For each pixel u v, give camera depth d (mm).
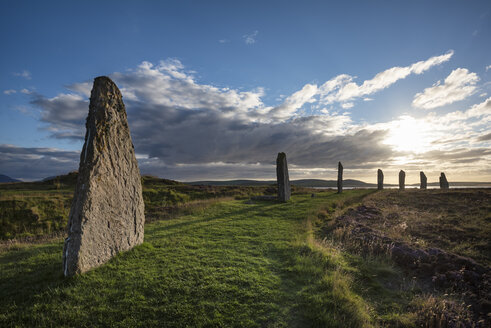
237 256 8812
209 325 5031
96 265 7641
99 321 5117
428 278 7992
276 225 14234
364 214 18234
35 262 8484
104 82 8938
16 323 5066
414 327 5566
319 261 8492
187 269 7449
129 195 9406
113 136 8883
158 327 4961
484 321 5711
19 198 20078
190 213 18750
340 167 34969
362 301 6355
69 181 33844
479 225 13938
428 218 16453
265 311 5598
